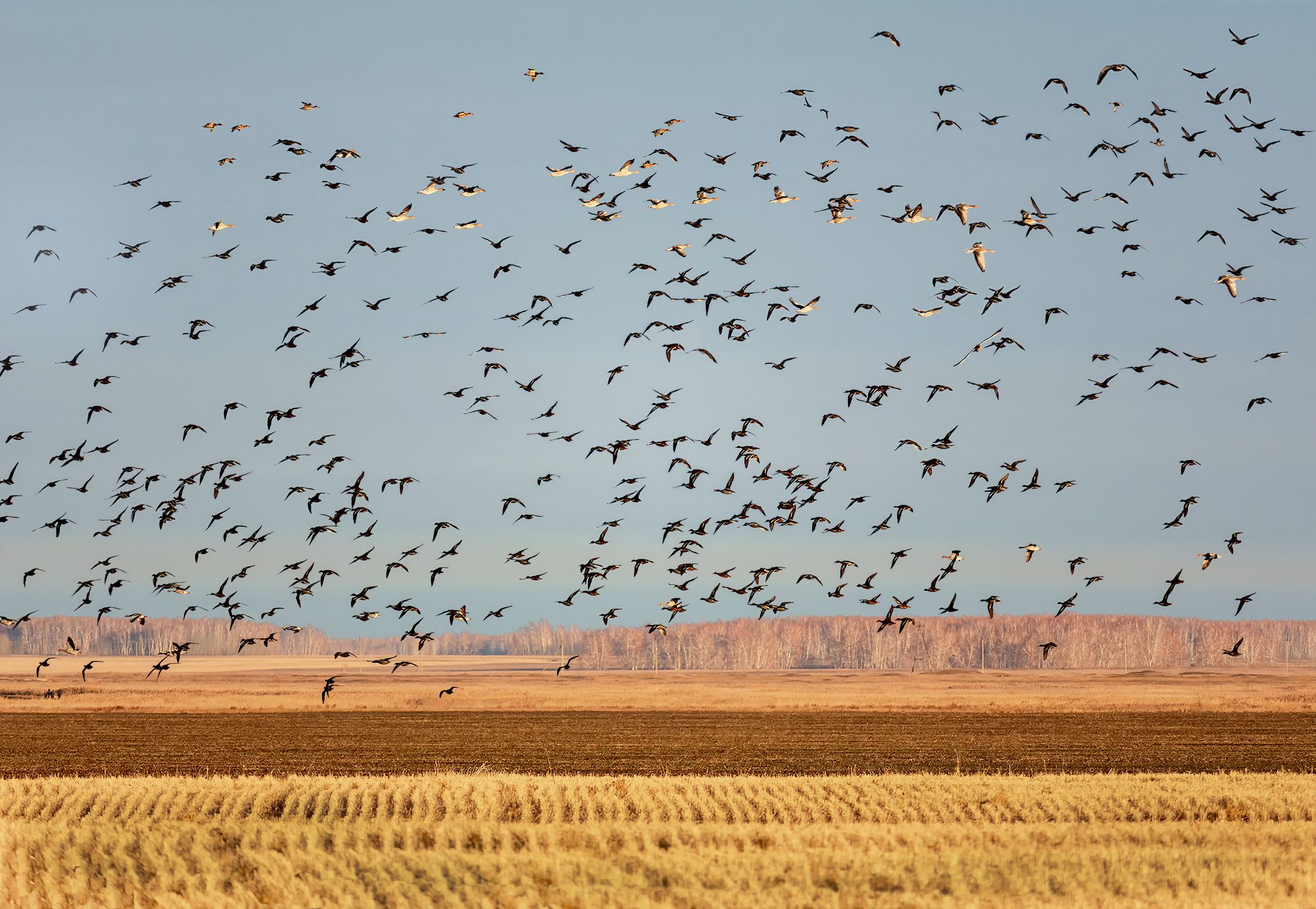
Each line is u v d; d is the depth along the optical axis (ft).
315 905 77.25
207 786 132.98
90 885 84.53
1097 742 220.02
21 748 209.67
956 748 209.36
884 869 86.28
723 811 118.93
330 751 205.16
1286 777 143.95
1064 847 96.78
